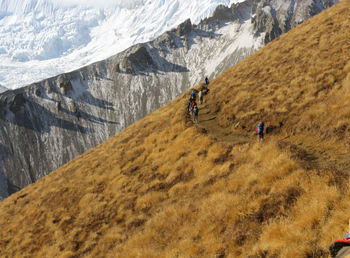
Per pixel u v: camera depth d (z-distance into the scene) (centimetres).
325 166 924
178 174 1617
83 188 2156
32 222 2088
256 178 1054
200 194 1259
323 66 1884
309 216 689
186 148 1812
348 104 1352
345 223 585
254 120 1875
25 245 1819
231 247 787
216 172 1353
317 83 1756
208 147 1669
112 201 1761
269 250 665
